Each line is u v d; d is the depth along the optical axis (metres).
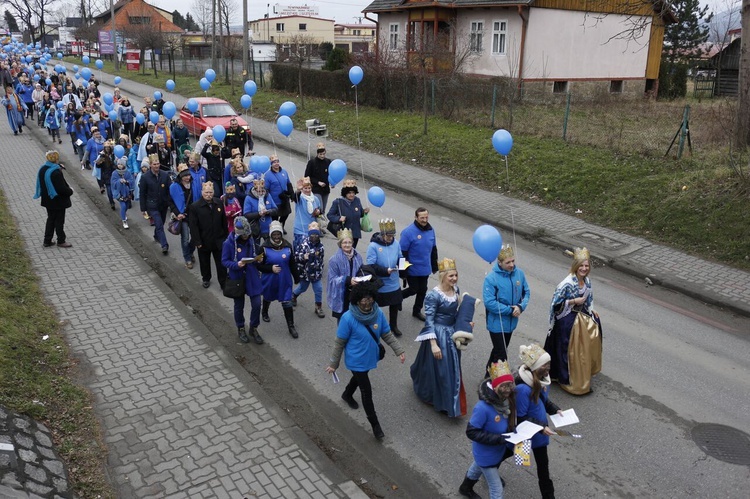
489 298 6.65
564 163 16.02
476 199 15.01
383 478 5.70
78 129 18.50
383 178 17.03
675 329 8.72
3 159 18.59
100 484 5.29
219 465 5.64
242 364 7.70
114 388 6.85
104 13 85.38
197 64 53.06
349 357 6.10
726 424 6.48
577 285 6.90
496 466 4.96
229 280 7.94
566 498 5.41
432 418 6.63
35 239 11.73
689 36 45.06
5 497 4.52
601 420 6.54
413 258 8.43
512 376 4.74
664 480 5.64
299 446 5.96
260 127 24.69
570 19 27.89
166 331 8.24
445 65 24.64
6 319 7.66
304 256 8.58
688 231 11.89
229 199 9.98
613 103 26.61
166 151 13.94
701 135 17.06
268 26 84.75
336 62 30.92
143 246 11.87
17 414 5.77
